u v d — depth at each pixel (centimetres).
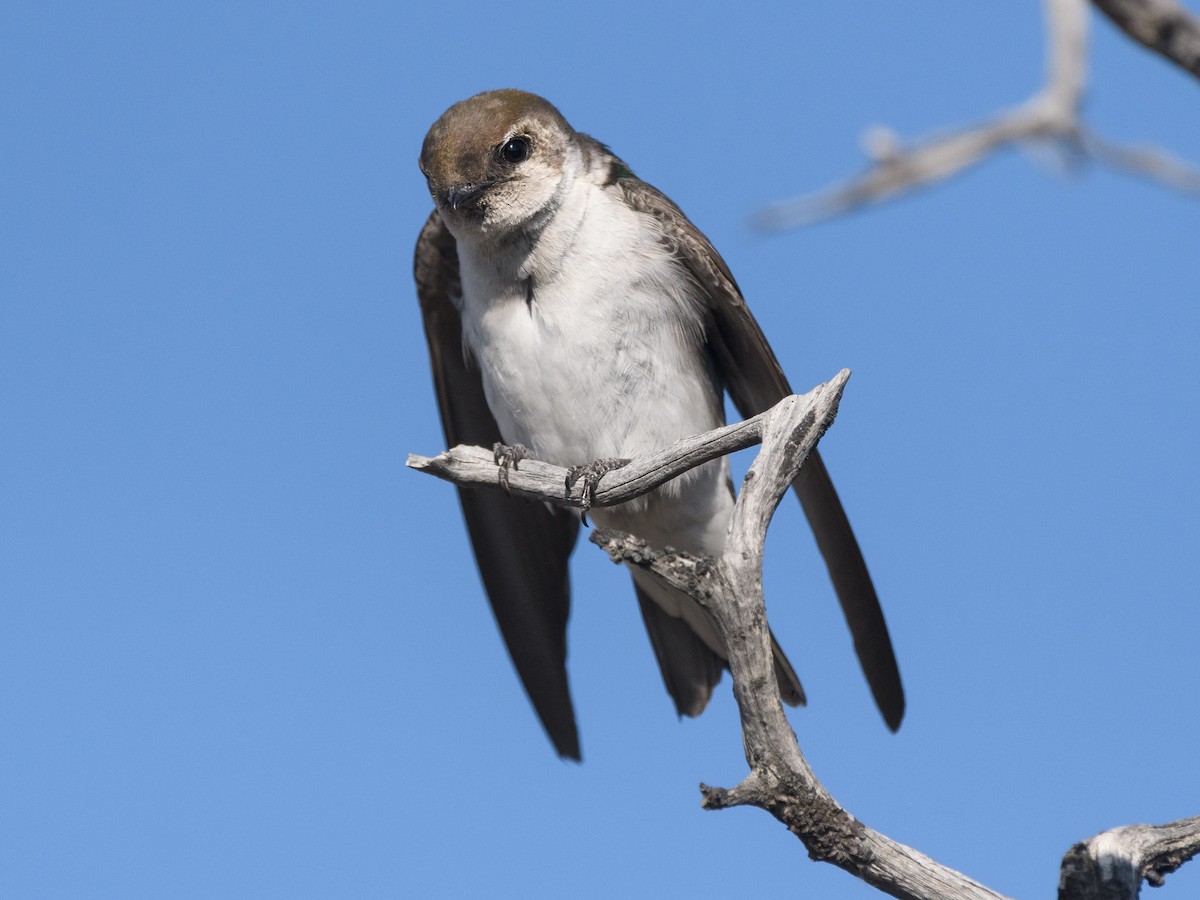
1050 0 559
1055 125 555
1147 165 555
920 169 566
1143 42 500
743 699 722
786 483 740
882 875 715
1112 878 739
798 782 717
